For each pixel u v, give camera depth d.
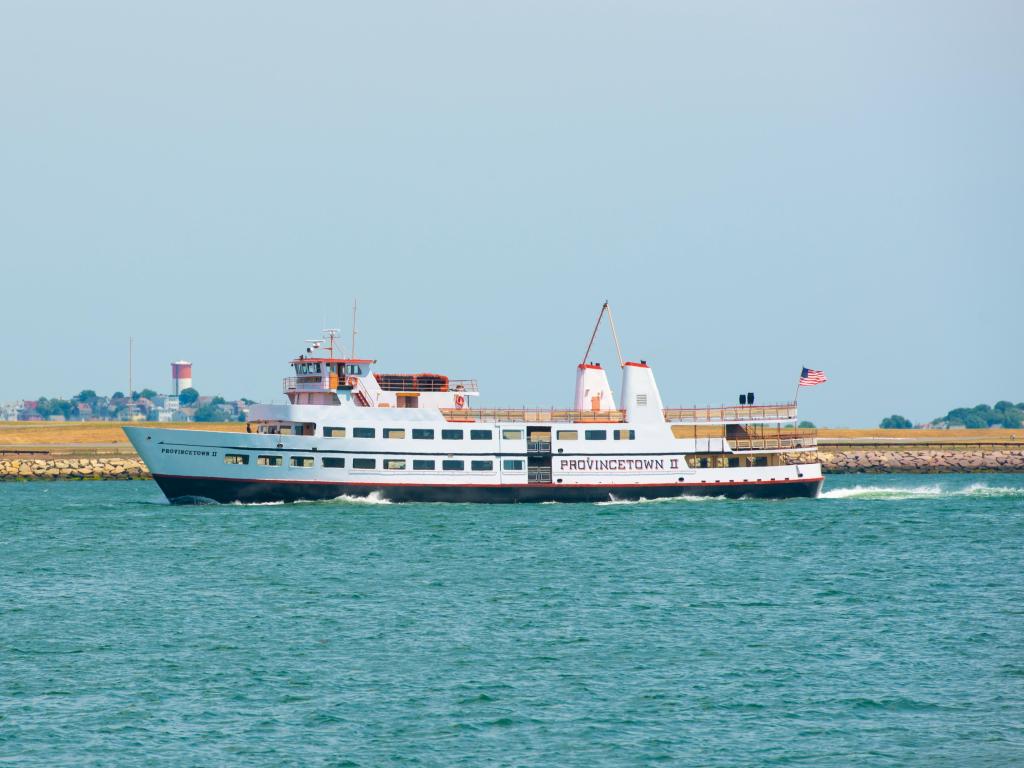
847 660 134.00
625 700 119.31
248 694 120.94
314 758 103.94
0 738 108.12
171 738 108.38
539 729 111.00
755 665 131.75
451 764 102.69
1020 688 123.31
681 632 147.62
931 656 135.75
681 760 103.81
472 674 128.25
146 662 132.62
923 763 103.31
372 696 120.44
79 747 106.12
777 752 105.69
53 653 136.62
